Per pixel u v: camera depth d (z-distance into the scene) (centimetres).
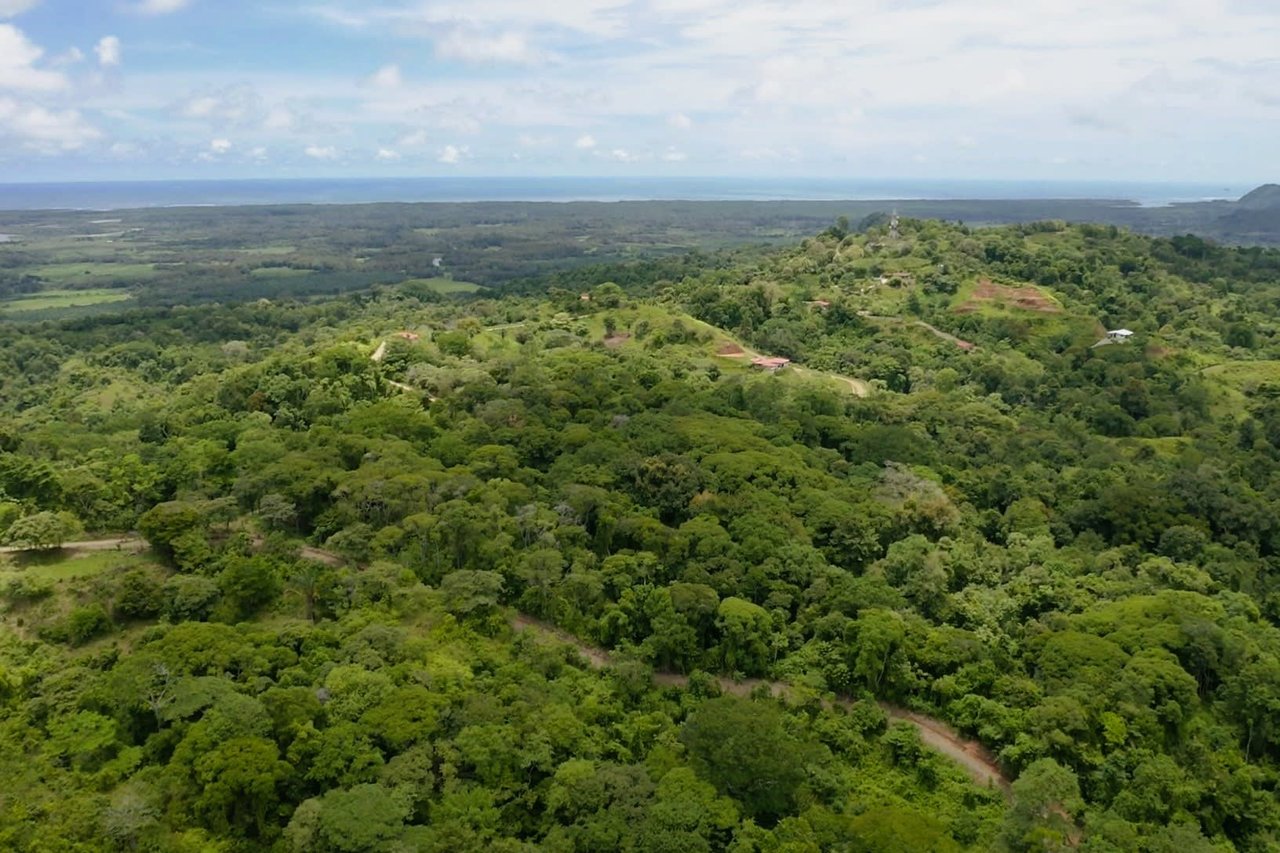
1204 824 5862
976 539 9512
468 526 8369
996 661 7250
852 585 7925
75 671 6228
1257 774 6150
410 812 5156
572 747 5909
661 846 5047
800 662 7312
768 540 8494
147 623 7088
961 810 5931
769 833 5306
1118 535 10062
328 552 8619
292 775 5391
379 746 5681
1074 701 6341
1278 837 5847
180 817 5131
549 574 7956
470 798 5331
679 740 6209
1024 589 8319
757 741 5725
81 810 5025
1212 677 7112
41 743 5675
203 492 9088
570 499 9188
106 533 8594
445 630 7138
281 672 6275
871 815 5328
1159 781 5862
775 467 10188
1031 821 5469
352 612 7194
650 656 7350
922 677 7075
